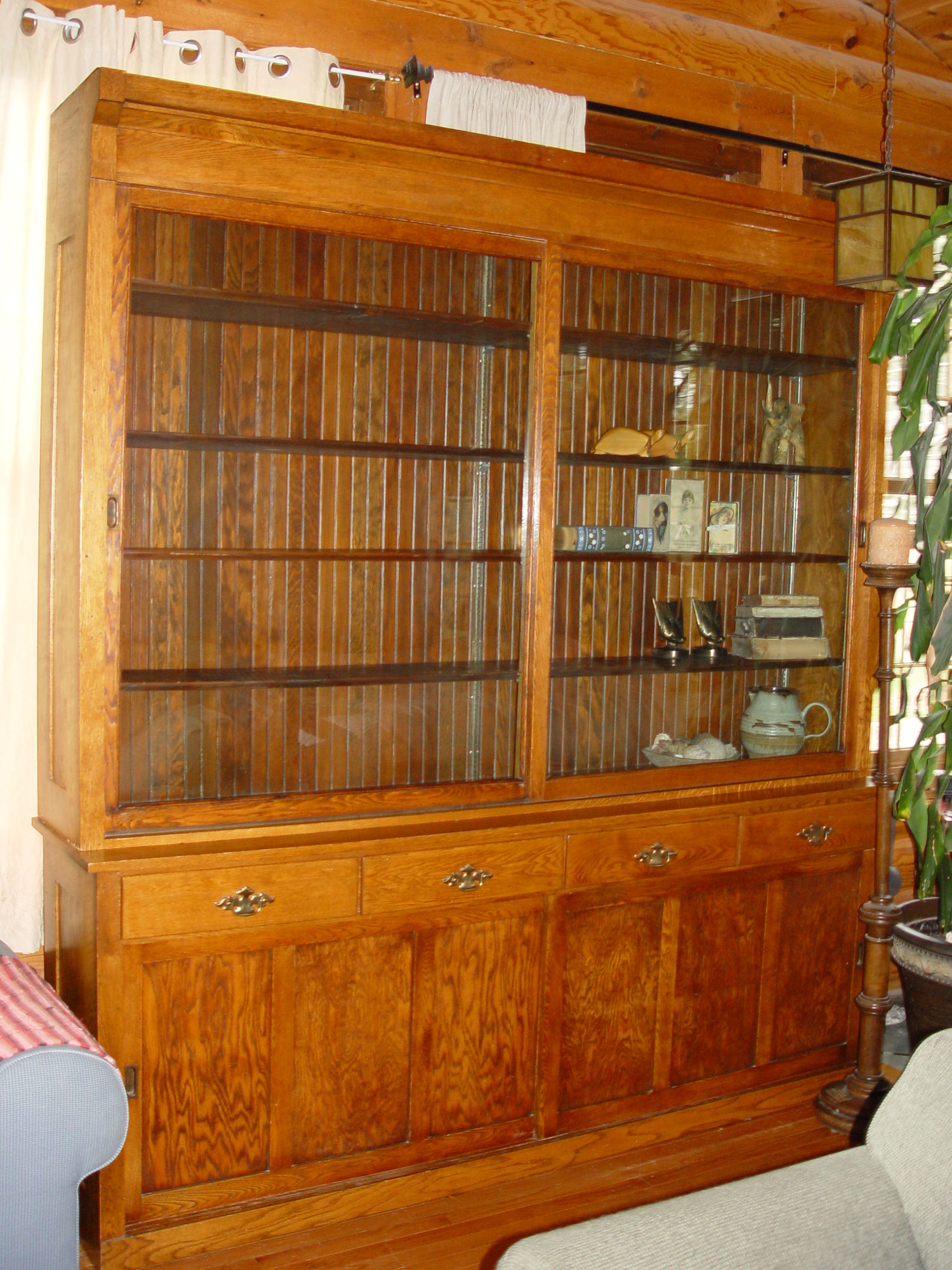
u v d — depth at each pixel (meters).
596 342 2.61
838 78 3.70
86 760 2.11
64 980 2.28
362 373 2.41
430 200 2.34
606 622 2.69
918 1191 1.39
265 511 2.34
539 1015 2.53
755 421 2.92
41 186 2.42
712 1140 2.75
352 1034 2.32
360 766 2.43
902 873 3.77
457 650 2.52
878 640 3.05
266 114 2.11
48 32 2.39
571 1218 2.40
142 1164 2.15
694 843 2.68
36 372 2.45
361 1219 2.37
